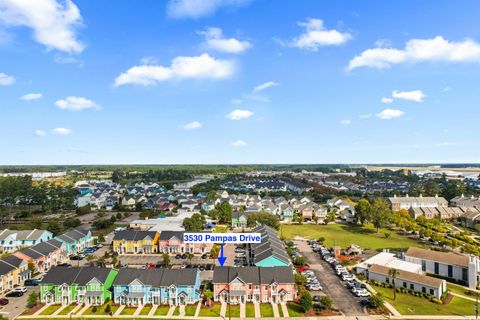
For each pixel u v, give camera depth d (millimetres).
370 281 89188
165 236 118688
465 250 113875
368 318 68438
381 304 71750
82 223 169875
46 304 77000
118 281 77938
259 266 86062
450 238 135125
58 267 82750
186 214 175000
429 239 135625
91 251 119062
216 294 78000
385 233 142625
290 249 111750
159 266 100875
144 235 119938
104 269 81375
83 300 77750
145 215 178625
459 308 73375
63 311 73188
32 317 70188
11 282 87062
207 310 73062
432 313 70562
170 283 77188
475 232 152500
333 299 77312
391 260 97438
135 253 117000
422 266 97625
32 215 194250
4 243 126500
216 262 104312
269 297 77562
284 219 181750
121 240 117938
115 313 72000
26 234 129000
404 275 84625
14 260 91125
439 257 95375
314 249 119688
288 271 80688
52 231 140875
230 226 160750
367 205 157875
